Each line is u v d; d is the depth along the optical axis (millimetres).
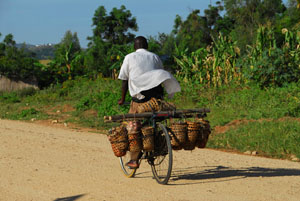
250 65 21234
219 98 19719
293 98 17031
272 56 20078
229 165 8805
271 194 6133
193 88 21875
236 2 58281
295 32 22797
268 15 57812
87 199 5844
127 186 6688
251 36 39344
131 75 6930
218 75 22844
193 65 24281
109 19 51188
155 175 7078
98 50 44188
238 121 14656
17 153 9781
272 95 18281
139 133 6676
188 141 6680
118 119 6664
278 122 13703
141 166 8414
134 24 51031
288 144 11578
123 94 7180
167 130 6688
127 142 6680
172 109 6887
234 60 23359
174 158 9633
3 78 37562
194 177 7422
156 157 7082
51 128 16156
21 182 6906
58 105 22953
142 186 6688
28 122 18578
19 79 38156
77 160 9039
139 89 6836
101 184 6816
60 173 7652
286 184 6828
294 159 10500
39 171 7805
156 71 6812
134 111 7039
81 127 16922
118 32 50094
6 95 30734
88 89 26922
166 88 7062
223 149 12211
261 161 9617
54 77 38281
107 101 19938
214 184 6781
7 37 49750
